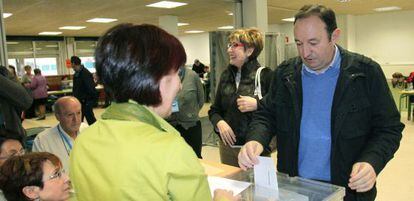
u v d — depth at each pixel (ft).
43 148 7.64
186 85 10.61
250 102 5.54
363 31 38.45
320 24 3.80
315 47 3.86
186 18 31.19
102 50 2.32
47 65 45.03
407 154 14.85
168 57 2.29
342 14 36.58
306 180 3.67
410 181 11.82
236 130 6.09
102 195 2.11
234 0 19.42
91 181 2.19
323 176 4.19
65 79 38.11
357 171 3.61
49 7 21.76
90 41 48.21
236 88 6.20
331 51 4.00
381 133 4.02
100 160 2.20
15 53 42.09
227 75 6.41
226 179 3.85
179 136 2.30
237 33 6.12
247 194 3.50
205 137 19.16
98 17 27.89
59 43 45.60
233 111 6.14
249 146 4.08
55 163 5.11
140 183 2.04
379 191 11.12
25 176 4.84
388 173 12.67
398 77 29.86
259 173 3.65
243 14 19.77
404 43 36.09
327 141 4.13
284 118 4.47
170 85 2.37
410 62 35.94
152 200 2.04
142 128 2.23
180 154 2.12
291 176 4.14
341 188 3.46
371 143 4.00
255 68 6.10
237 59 6.09
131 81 2.24
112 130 2.27
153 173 2.05
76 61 18.10
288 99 4.43
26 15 24.86
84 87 18.15
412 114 23.15
